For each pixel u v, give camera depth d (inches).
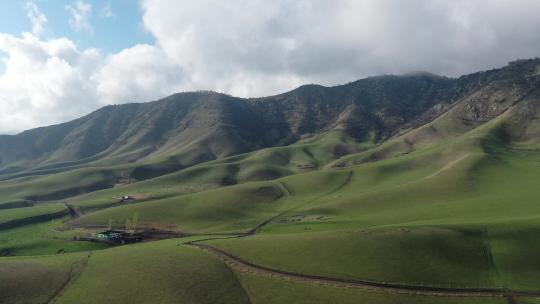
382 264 4099.4
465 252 4404.5
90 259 4397.1
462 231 4827.8
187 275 3890.3
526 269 4131.4
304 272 4003.4
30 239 6609.3
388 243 4498.0
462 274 4001.0
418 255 4288.9
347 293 3602.4
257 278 3890.3
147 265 4131.4
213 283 3774.6
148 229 6707.7
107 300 3459.6
